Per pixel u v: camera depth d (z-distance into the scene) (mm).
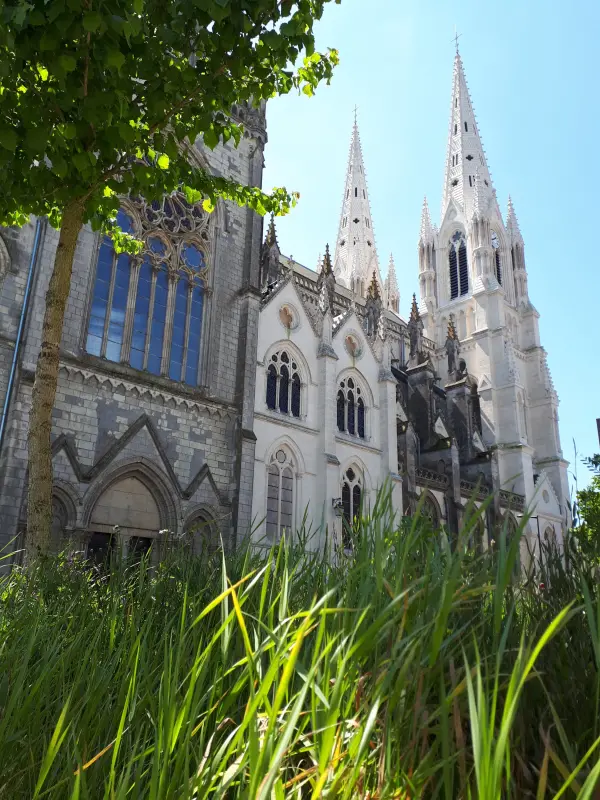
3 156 12125
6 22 9875
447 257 95688
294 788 3328
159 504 30281
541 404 88312
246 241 38625
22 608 7301
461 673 3904
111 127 12461
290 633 4055
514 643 4371
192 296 35188
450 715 3721
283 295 42969
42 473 13578
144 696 4656
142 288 32969
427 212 100188
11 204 13930
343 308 65625
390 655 3818
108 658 5574
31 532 13195
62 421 27797
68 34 10578
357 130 114812
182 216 35875
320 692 3297
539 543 6500
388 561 4734
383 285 108375
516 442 76875
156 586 8141
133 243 19109
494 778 2385
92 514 27938
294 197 17031
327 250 48875
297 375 42562
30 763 4207
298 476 39812
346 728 3494
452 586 3213
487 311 86500
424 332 93000
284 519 38344
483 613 4449
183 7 11367
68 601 8148
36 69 12320
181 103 13383
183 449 32188
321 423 42125
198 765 3578
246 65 13344
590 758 3504
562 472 84375
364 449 45938
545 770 2836
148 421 30438
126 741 4508
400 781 3158
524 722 3924
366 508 5402
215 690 4375
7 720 4270
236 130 14562
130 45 11719
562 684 4219
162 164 15336
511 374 81250
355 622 3762
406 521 5215
